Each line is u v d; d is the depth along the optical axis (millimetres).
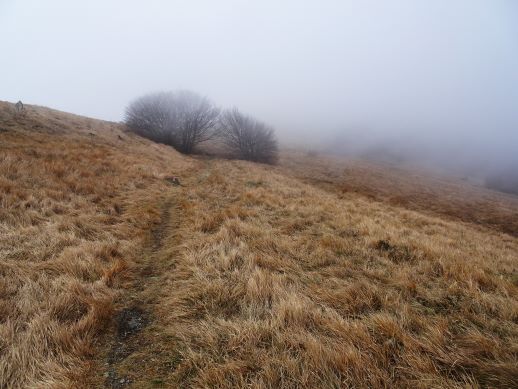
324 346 2594
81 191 7324
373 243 5641
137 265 4648
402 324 3018
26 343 2568
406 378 2367
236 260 4566
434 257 4988
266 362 2441
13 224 4992
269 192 10750
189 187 11172
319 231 6516
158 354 2775
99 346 2832
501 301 3451
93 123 22797
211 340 2789
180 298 3584
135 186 9203
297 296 3484
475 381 2225
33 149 9625
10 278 3488
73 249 4398
